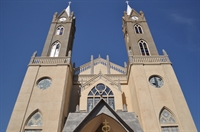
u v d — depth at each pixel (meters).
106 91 30.22
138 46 34.28
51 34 37.41
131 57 31.33
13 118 23.50
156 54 33.06
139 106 24.61
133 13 43.44
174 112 24.38
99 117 19.12
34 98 25.77
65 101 27.14
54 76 28.50
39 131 22.78
